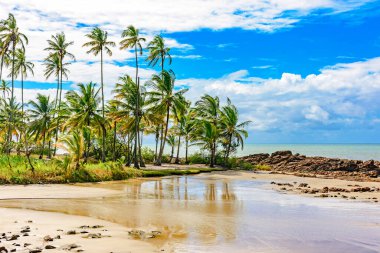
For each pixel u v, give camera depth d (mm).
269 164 62750
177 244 10477
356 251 10156
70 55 60031
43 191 23594
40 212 15828
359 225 13773
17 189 24219
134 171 38531
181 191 25766
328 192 25703
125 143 59906
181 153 138625
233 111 60562
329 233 12312
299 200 21250
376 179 38281
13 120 62625
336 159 59000
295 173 47812
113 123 54844
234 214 16062
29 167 30016
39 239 10547
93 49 51969
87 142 37969
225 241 11016
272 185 31203
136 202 19703
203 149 62594
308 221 14531
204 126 58781
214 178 38844
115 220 14250
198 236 11609
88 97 46906
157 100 54000
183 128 66500
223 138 60125
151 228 12711
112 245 10062
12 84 58438
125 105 50062
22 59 61469
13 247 9438
